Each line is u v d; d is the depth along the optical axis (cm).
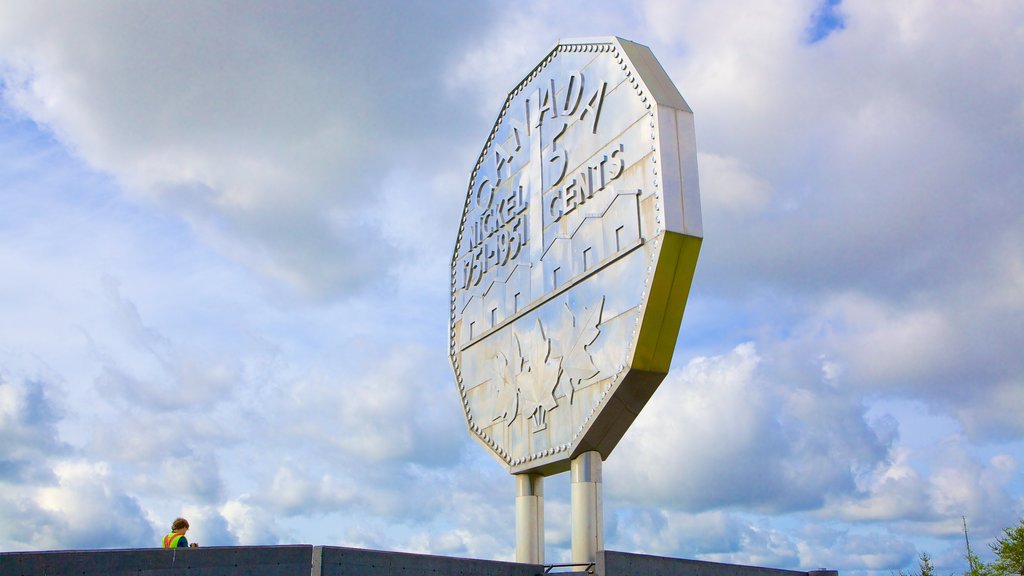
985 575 5619
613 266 2745
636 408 2711
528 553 3088
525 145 3397
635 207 2684
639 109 2748
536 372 3092
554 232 3103
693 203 2594
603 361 2730
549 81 3291
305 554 2053
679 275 2567
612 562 2595
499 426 3300
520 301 3269
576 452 2814
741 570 2820
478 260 3641
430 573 2303
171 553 1869
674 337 2612
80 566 1753
